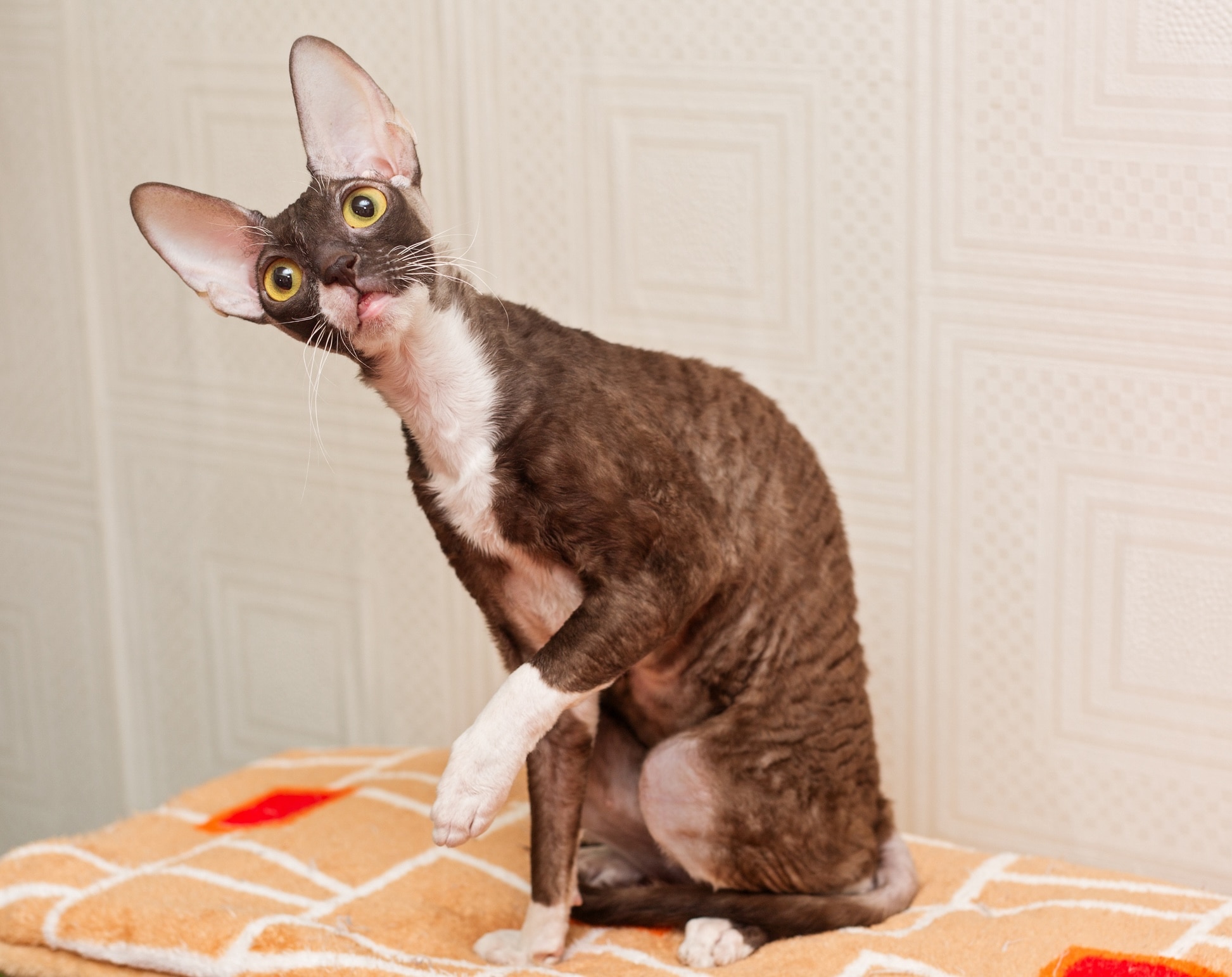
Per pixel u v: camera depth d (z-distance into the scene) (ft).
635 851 5.65
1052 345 5.99
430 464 4.86
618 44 6.57
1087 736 6.30
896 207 6.15
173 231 4.54
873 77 6.06
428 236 4.60
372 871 5.77
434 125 7.06
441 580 7.58
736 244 6.54
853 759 5.37
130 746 8.80
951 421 6.26
